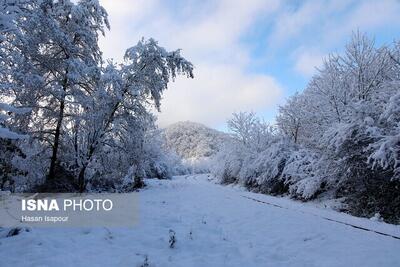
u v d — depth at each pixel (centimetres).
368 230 866
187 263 580
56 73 1581
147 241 703
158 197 1620
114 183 1961
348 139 1349
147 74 1839
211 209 1222
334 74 1828
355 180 1388
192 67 1900
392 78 1594
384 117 1219
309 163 1894
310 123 2111
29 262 540
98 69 1563
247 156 2819
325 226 905
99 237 714
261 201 1540
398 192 1221
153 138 2966
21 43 1095
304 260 611
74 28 1595
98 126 1627
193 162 8969
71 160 1634
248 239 771
